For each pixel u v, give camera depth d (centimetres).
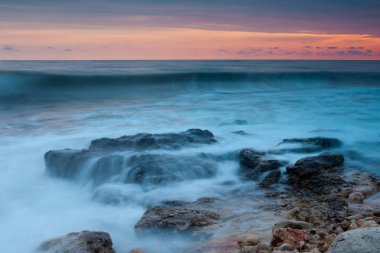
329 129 1506
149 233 681
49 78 2930
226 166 1067
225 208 790
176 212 729
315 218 664
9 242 700
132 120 1750
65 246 571
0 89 2638
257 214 739
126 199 880
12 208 862
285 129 1523
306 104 2286
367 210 720
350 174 960
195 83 3266
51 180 1051
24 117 1848
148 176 952
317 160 991
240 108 2123
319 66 6331
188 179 966
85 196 942
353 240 427
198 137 1254
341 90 3073
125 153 1084
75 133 1487
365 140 1299
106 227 753
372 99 2516
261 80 3447
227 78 3375
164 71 4072
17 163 1151
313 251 518
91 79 2991
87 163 1031
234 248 577
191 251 582
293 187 925
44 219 801
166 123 1678
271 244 562
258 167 996
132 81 3105
